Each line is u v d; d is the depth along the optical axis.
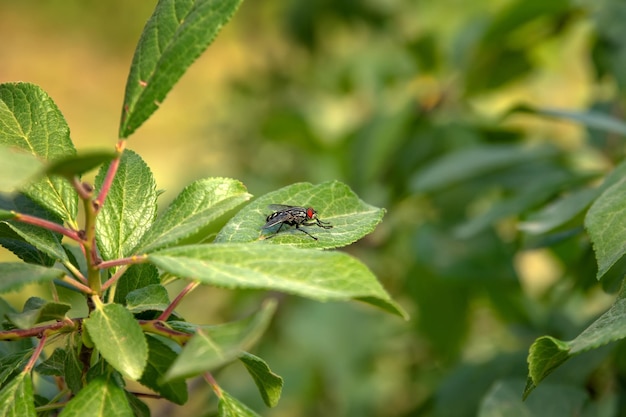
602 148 0.55
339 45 0.89
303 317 0.67
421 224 0.60
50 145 0.33
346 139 0.72
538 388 0.39
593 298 0.55
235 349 0.28
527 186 0.51
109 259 0.33
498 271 0.56
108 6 2.06
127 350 0.30
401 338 0.69
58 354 0.33
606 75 0.59
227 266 0.30
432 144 0.67
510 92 0.81
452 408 0.47
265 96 0.90
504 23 0.63
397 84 0.78
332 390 0.67
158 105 0.32
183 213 0.33
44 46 2.04
